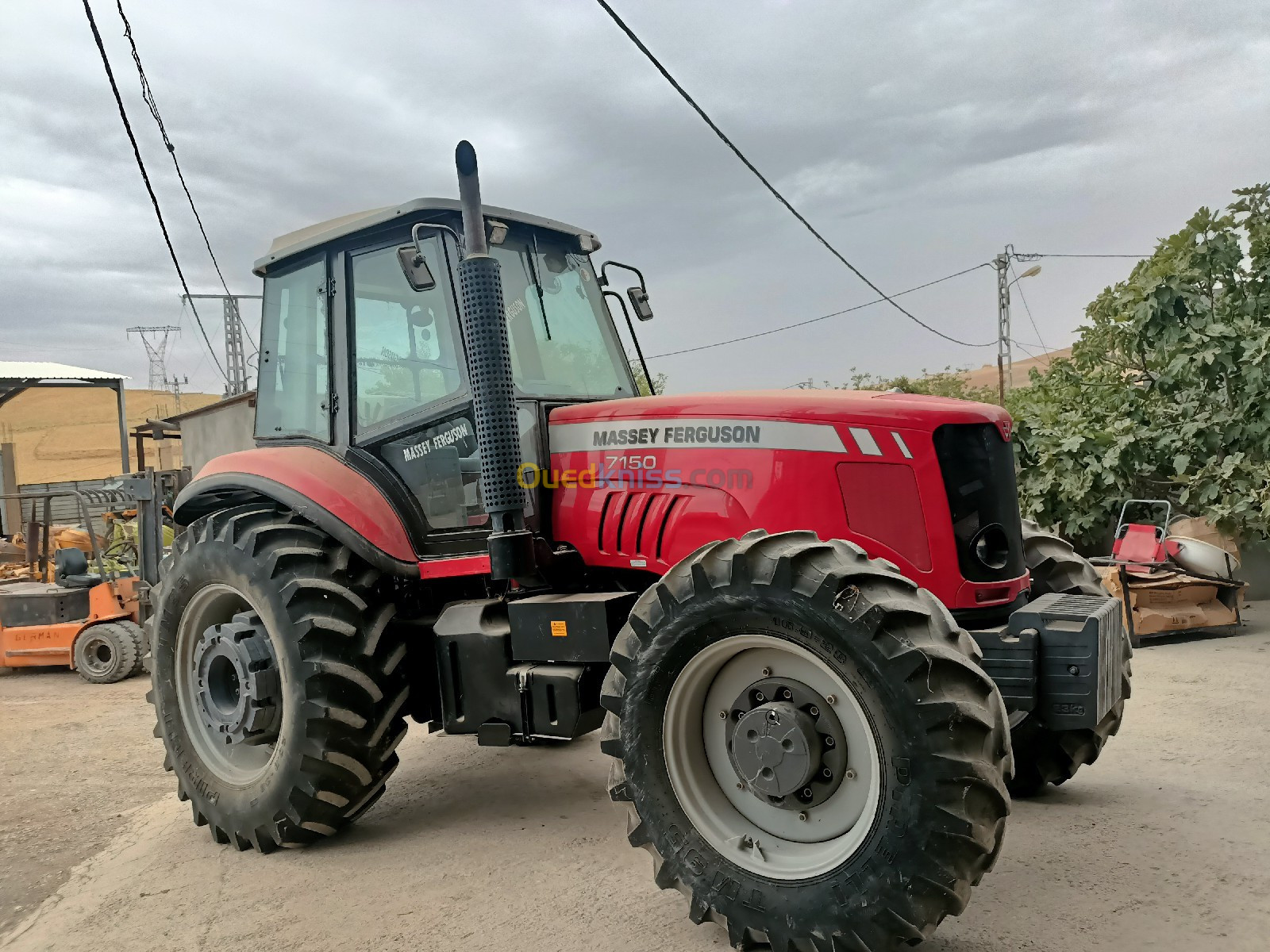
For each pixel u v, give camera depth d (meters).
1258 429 7.39
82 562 8.45
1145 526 7.21
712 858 2.69
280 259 4.30
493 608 3.72
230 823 3.76
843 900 2.43
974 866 2.35
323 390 4.19
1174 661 6.00
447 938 2.84
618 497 3.55
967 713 2.33
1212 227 8.07
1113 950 2.53
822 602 2.47
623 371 4.41
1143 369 8.62
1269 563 8.02
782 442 3.22
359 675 3.61
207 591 4.02
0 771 5.11
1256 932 2.58
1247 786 3.75
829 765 2.63
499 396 3.44
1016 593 3.26
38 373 15.52
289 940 2.89
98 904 3.28
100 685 7.79
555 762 4.74
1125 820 3.47
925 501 3.09
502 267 3.92
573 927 2.86
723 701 2.87
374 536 3.79
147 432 18.27
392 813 4.11
